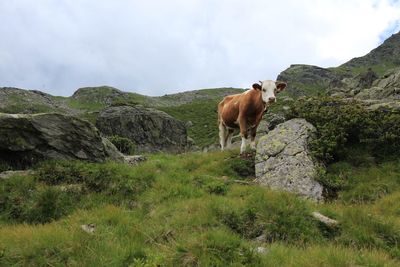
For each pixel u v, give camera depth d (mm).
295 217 10094
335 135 15633
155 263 7070
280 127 16203
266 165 14484
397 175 13789
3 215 11312
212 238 7828
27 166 14156
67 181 13188
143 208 11688
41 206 11719
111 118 34281
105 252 7867
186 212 10305
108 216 10289
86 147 15266
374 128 15781
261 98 16312
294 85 164625
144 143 33781
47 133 14461
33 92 141125
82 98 151625
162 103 158625
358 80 55531
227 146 19703
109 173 13508
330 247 8070
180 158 18797
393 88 24203
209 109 91062
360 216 10266
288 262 7422
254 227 9914
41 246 8070
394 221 10219
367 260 7395
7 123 13773
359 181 13828
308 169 13547
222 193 12648
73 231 8828
